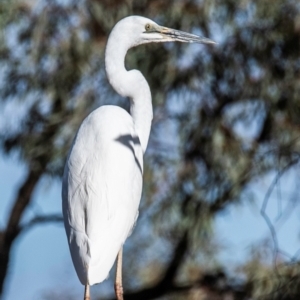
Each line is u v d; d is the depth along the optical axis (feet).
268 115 47.85
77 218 27.02
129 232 28.40
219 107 47.96
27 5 47.96
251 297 44.62
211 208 47.57
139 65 47.19
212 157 47.52
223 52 47.50
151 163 47.78
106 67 30.81
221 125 47.60
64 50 47.29
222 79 47.88
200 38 32.07
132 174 27.89
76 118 47.60
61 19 47.52
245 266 45.34
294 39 46.83
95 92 47.93
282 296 41.96
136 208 28.19
